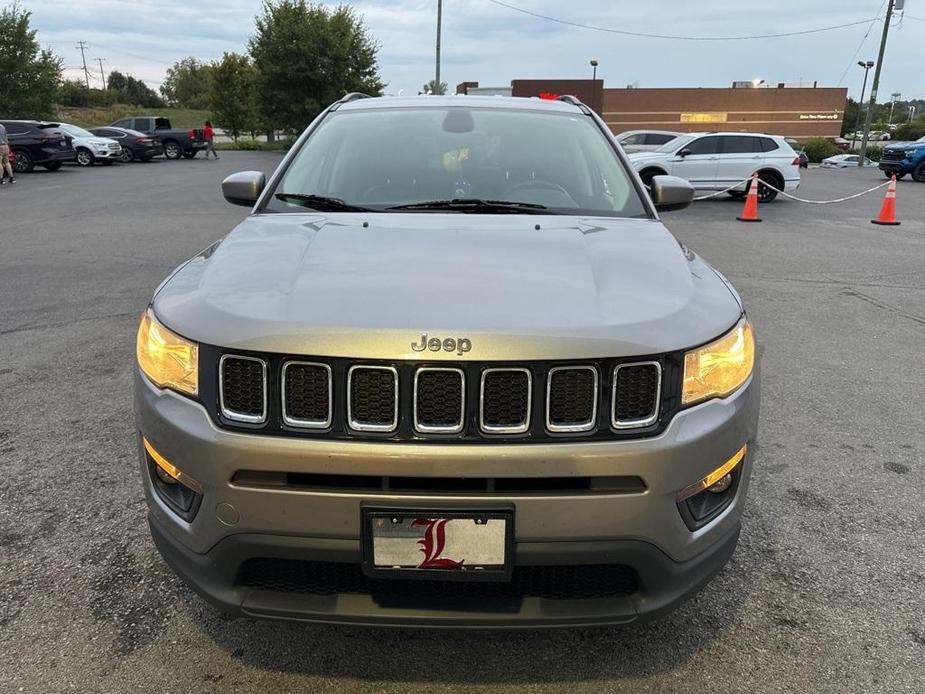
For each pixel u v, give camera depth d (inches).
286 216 107.7
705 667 89.4
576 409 70.7
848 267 350.3
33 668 87.1
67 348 203.5
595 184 119.9
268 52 1487.5
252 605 75.3
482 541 70.4
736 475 81.4
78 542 112.3
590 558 72.1
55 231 418.9
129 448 143.1
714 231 470.3
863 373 195.9
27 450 141.8
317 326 70.6
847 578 107.1
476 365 68.7
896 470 140.6
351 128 132.7
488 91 1104.8
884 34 1405.0
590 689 85.6
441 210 111.3
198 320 75.6
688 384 74.2
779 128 2630.4
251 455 70.5
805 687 86.3
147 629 94.3
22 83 1432.1
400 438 69.7
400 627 74.3
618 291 79.4
